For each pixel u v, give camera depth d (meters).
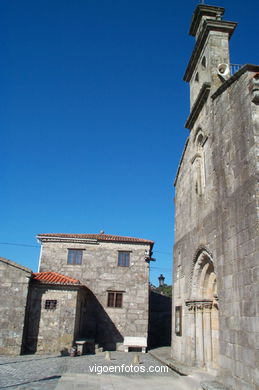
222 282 11.72
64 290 22.09
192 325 15.14
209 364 14.02
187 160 18.78
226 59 15.61
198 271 15.53
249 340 9.37
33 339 21.08
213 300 14.63
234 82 12.15
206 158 15.10
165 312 34.25
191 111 17.09
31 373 14.16
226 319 11.09
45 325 21.39
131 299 27.47
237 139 11.44
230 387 10.34
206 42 16.50
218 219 12.59
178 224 20.25
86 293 26.39
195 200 16.28
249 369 9.25
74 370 15.45
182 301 17.59
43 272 25.62
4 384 11.77
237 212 10.86
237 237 10.70
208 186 14.42
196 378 13.10
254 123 10.42
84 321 26.48
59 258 28.22
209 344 14.34
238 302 10.25
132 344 25.47
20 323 20.42
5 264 21.36
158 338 33.28
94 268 28.09
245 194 10.39
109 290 27.58
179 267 18.91
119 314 27.09
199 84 17.67
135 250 28.66
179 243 19.41
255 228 9.55
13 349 19.95
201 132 16.17
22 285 21.08
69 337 21.34
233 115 11.98
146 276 28.08
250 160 10.34
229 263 11.19
